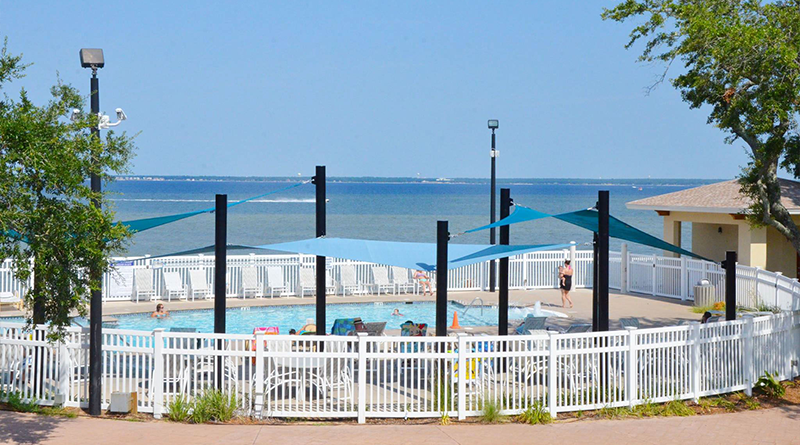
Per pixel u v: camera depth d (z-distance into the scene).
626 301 26.09
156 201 122.62
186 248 51.66
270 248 15.20
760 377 13.77
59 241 9.15
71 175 9.08
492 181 28.97
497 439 10.73
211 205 112.12
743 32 14.23
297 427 11.22
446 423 11.53
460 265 18.03
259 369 11.65
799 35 14.49
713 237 30.55
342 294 27.91
